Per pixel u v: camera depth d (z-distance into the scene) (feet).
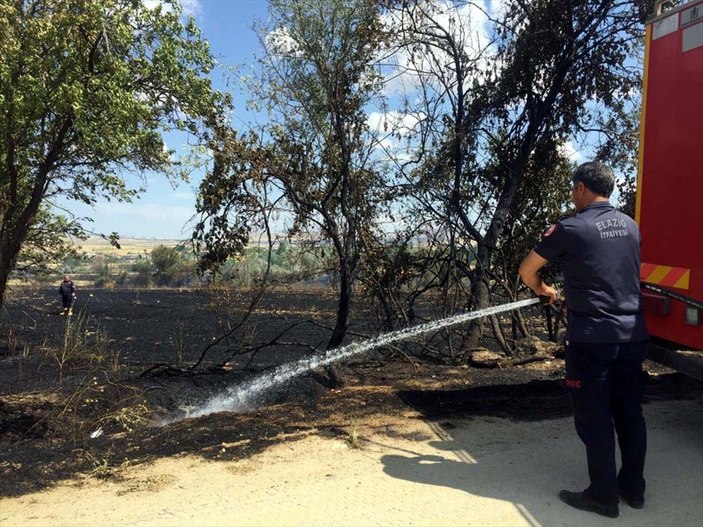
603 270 12.06
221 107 20.76
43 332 45.01
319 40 22.44
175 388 23.13
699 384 22.21
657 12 16.34
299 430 17.29
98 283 96.07
